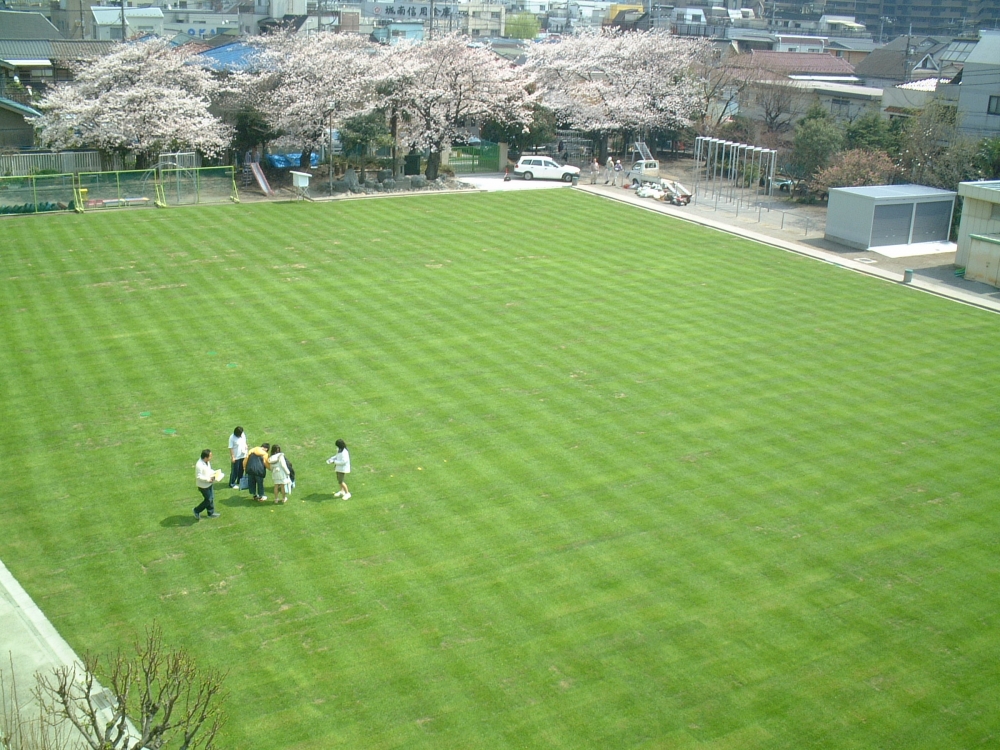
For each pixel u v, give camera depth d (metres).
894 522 23.56
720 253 48.81
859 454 26.98
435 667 17.97
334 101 60.28
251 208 54.75
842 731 16.75
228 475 24.84
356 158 65.75
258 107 61.47
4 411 27.70
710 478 25.31
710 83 80.62
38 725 15.80
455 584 20.48
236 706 16.77
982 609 20.33
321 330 34.97
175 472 24.78
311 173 63.84
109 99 56.81
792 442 27.56
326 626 19.00
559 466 25.62
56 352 32.09
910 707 17.39
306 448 26.22
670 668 18.17
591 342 34.81
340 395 29.53
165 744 14.45
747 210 60.38
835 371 33.06
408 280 41.41
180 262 42.84
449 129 65.62
